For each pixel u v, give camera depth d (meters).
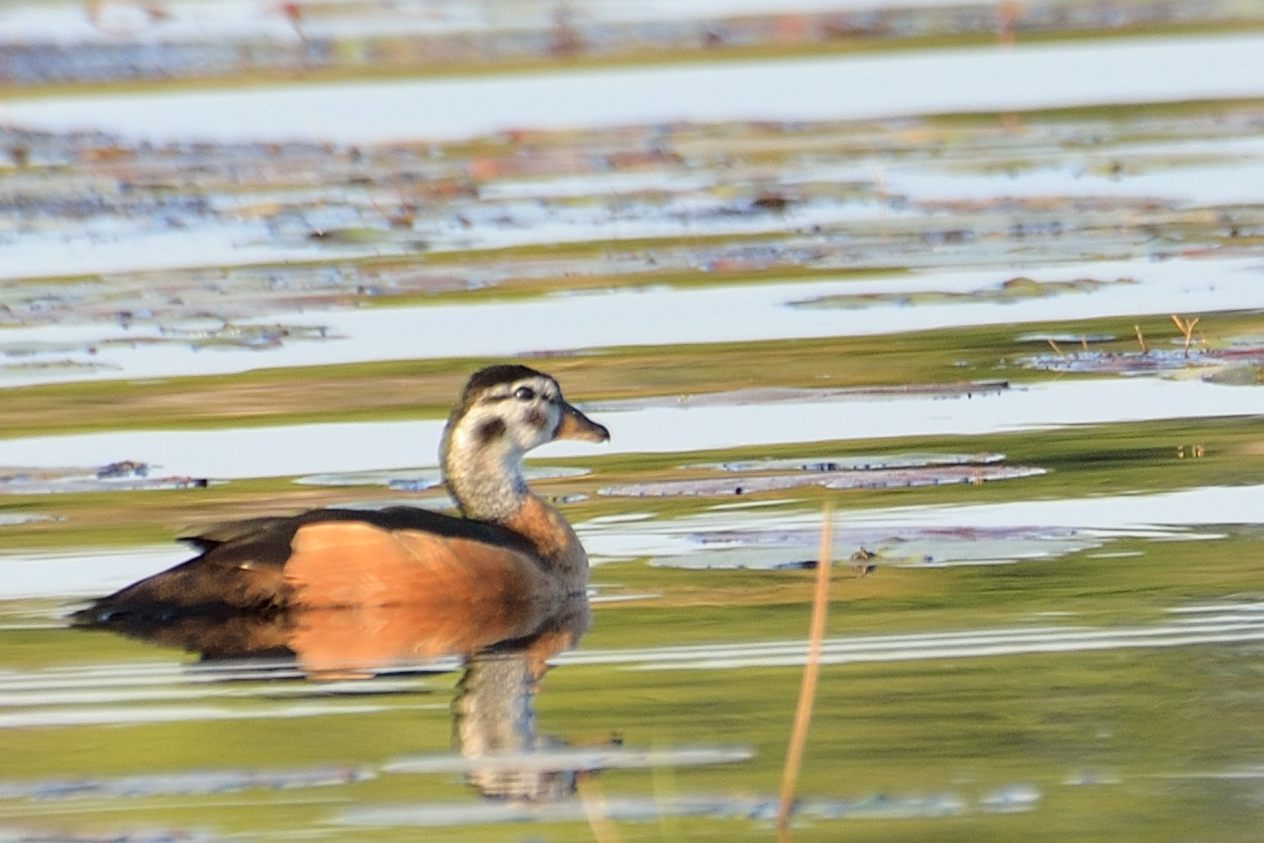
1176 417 18.72
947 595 14.14
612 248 26.91
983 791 10.69
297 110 36.59
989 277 24.69
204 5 44.09
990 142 33.25
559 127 35.25
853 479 17.16
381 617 14.50
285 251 27.34
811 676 10.73
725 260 26.00
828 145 33.50
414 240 27.81
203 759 11.34
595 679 12.73
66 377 21.31
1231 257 25.27
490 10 45.00
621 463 18.02
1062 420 18.75
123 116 36.41
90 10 41.22
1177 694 12.09
